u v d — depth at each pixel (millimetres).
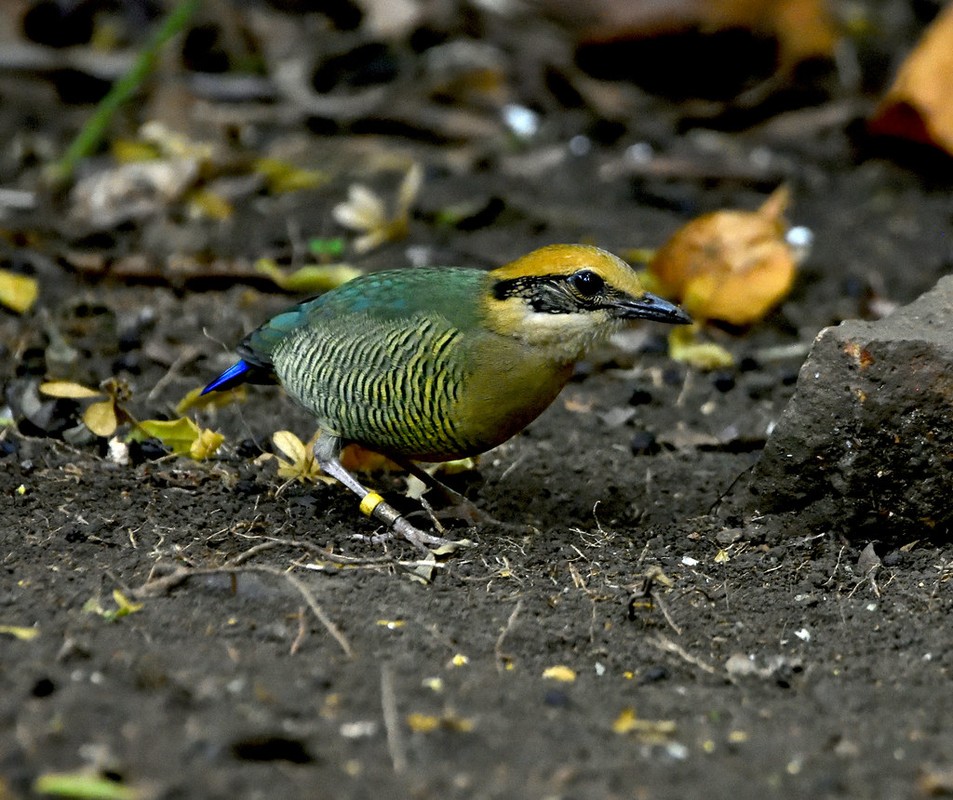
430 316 10438
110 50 19781
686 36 19438
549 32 20172
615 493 11656
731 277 14461
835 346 10289
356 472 12008
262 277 15055
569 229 16781
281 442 11414
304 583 9688
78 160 17391
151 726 7449
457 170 18203
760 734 8031
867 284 15617
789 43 19500
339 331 10680
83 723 7449
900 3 21922
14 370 13000
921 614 9664
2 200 16531
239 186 17125
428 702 8148
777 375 13859
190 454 11703
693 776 7492
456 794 7168
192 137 18344
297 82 19453
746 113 19500
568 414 13102
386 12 20188
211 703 7809
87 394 11688
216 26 20078
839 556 10391
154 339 13867
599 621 9477
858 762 7707
